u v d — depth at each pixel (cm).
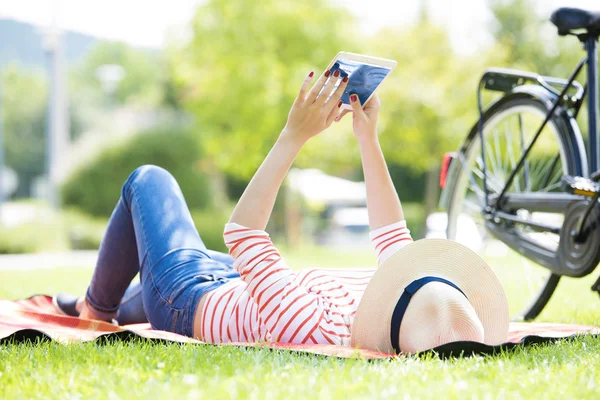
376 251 286
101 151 2039
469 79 1958
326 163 2478
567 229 387
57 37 2009
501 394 193
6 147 5112
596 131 390
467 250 244
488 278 245
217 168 2598
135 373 212
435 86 1942
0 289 668
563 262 391
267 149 2250
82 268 1091
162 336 267
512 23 2839
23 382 211
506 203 441
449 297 230
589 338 286
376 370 215
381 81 256
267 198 251
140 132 2072
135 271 337
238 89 2130
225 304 273
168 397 187
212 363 228
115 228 326
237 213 253
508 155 480
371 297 245
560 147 405
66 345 255
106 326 311
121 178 2039
